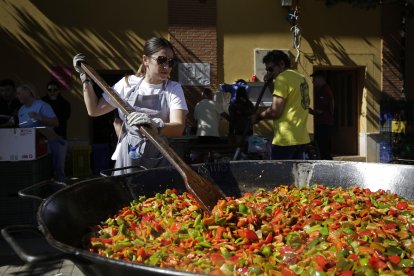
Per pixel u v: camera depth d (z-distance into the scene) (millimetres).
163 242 2207
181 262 1966
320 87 9547
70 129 10438
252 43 11156
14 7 10250
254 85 10508
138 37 10664
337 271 1772
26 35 10297
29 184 5965
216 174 3408
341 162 3408
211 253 2037
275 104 5430
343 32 11641
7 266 5090
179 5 10789
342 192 2986
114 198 2816
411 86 11945
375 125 11938
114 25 10562
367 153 11898
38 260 1601
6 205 5961
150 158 3750
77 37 10445
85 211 2494
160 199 2900
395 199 2898
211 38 10977
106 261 1583
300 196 2939
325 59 11578
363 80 11898
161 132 3609
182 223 2396
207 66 10977
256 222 2359
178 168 2766
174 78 10852
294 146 5480
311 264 1818
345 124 12445
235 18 11086
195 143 8945
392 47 11906
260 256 1951
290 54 11352
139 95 3734
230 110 8867
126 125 3764
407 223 2383
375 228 2211
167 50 3680
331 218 2391
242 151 8016
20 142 5949
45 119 6992
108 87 3318
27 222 6008
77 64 3561
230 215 2369
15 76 10289
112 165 10359
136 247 2180
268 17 11203
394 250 1938
